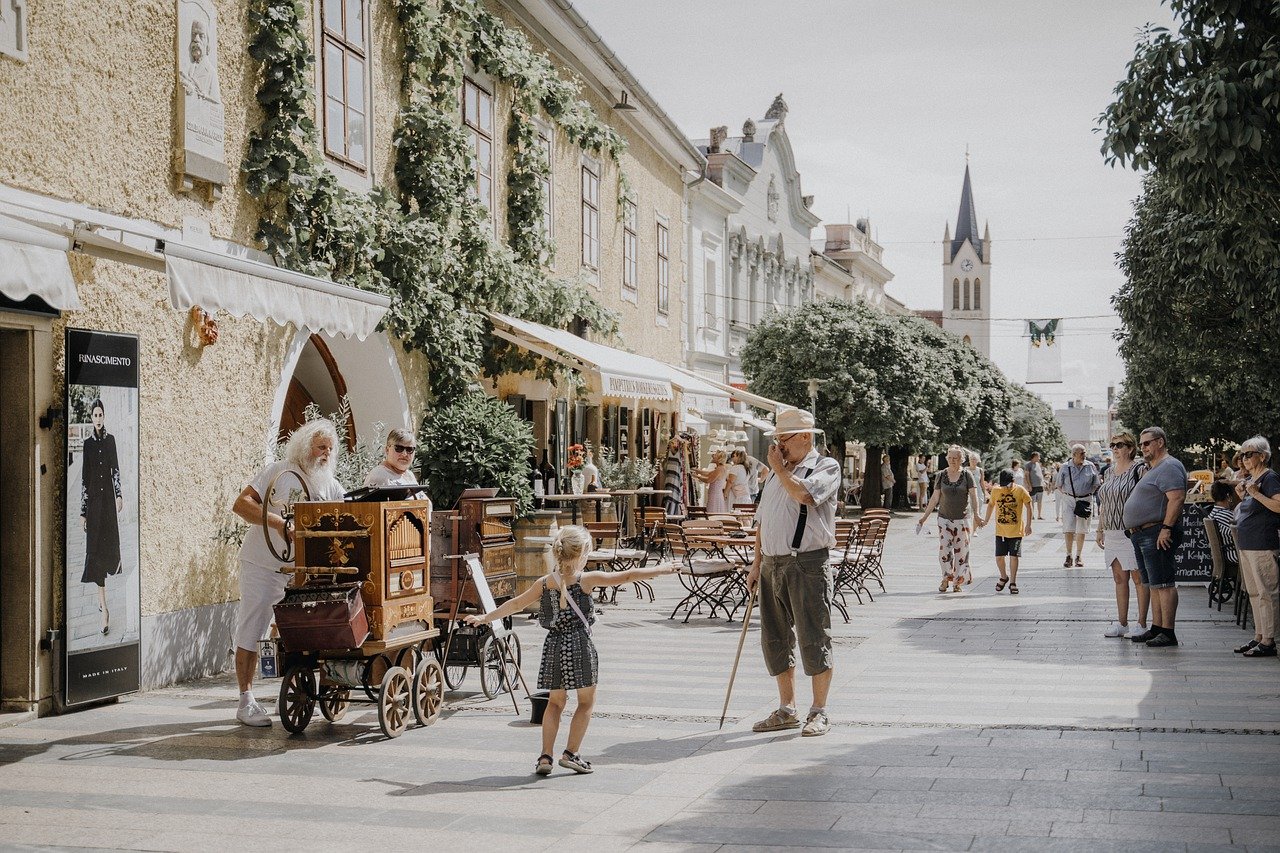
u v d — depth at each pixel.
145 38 10.98
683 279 34.97
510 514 11.23
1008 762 7.86
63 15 9.95
